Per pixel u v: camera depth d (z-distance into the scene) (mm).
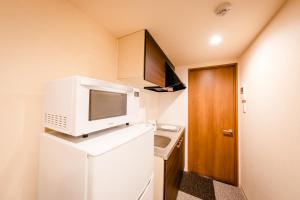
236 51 1850
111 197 564
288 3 908
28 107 751
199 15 1095
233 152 2184
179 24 1228
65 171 594
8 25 676
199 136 2432
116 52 1461
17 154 708
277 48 1048
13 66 693
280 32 1007
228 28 1282
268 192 1191
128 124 1050
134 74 1333
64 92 654
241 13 1062
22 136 727
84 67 1089
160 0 944
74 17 1005
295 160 857
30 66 758
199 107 2441
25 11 736
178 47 1726
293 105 875
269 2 944
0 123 651
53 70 870
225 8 982
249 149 1667
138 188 789
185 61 2293
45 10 827
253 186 1535
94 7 1025
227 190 1978
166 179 1207
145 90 2148
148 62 1364
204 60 2238
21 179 720
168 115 2650
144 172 870
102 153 514
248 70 1686
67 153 589
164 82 1918
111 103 841
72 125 609
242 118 1947
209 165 2344
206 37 1460
